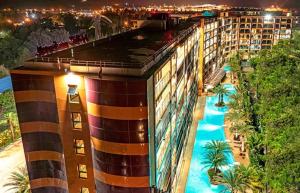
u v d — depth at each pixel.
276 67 121.50
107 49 54.53
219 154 67.06
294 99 85.25
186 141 82.69
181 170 71.62
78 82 40.00
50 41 181.12
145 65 41.38
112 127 39.38
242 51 184.62
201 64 119.50
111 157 40.94
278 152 61.81
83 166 44.44
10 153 80.88
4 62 149.00
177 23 107.75
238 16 183.50
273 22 183.50
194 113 105.25
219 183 65.44
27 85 41.91
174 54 57.78
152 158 42.28
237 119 83.81
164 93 48.97
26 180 55.41
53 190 47.75
